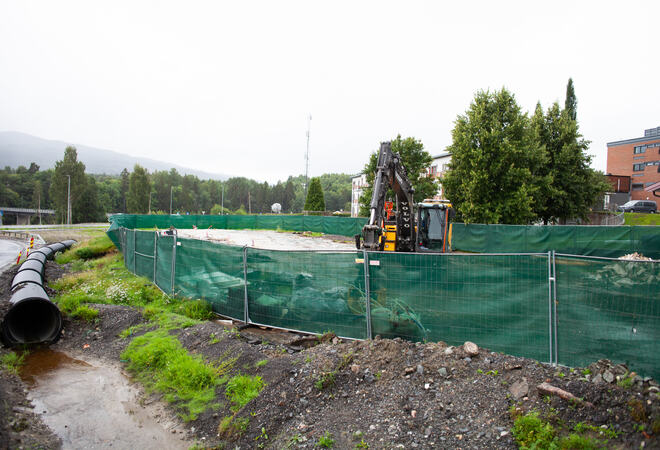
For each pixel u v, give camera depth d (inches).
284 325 323.9
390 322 270.4
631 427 147.6
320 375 215.3
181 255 428.8
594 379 177.6
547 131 1030.4
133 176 3811.5
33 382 259.6
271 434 187.9
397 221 505.0
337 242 1172.5
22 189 4758.9
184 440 198.2
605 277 201.2
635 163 1934.1
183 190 5078.7
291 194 5925.2
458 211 932.0
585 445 144.4
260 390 222.2
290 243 1117.7
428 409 181.2
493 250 818.8
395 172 460.1
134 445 194.2
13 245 1123.9
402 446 162.7
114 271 606.9
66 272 653.3
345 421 184.7
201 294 399.2
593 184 1015.0
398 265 266.1
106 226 2429.9
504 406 174.4
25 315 335.9
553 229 717.9
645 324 190.5
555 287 215.3
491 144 861.8
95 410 226.1
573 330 210.1
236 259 358.0
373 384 206.5
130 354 292.8
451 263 248.4
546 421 159.5
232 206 5964.6
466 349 216.1
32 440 189.0
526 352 225.9
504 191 875.4
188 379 244.4
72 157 3548.2
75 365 287.7
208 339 297.0
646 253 601.0
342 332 293.6
